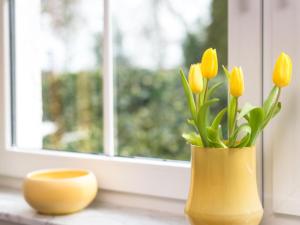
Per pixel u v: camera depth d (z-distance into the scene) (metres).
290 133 1.23
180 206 1.44
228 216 1.15
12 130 1.76
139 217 1.42
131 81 2.76
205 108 1.14
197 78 1.17
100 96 2.47
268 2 1.26
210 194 1.16
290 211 1.24
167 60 2.74
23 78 1.80
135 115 2.79
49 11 2.13
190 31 2.60
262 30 1.28
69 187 1.39
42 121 1.94
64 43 2.30
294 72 1.22
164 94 2.77
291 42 1.23
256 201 1.17
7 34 1.73
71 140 2.27
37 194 1.39
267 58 1.27
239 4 1.30
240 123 1.29
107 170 1.54
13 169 1.73
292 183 1.24
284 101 1.24
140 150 2.74
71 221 1.39
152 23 2.70
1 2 1.72
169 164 1.45
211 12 2.35
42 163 1.67
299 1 1.22
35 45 1.88
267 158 1.27
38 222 1.40
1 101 1.74
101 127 2.43
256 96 1.29
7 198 1.62
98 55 2.50
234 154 1.16
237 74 1.13
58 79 2.19
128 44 2.68
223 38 2.28
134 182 1.50
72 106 2.33
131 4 2.62
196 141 1.23
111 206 1.53
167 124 2.74
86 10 2.43
